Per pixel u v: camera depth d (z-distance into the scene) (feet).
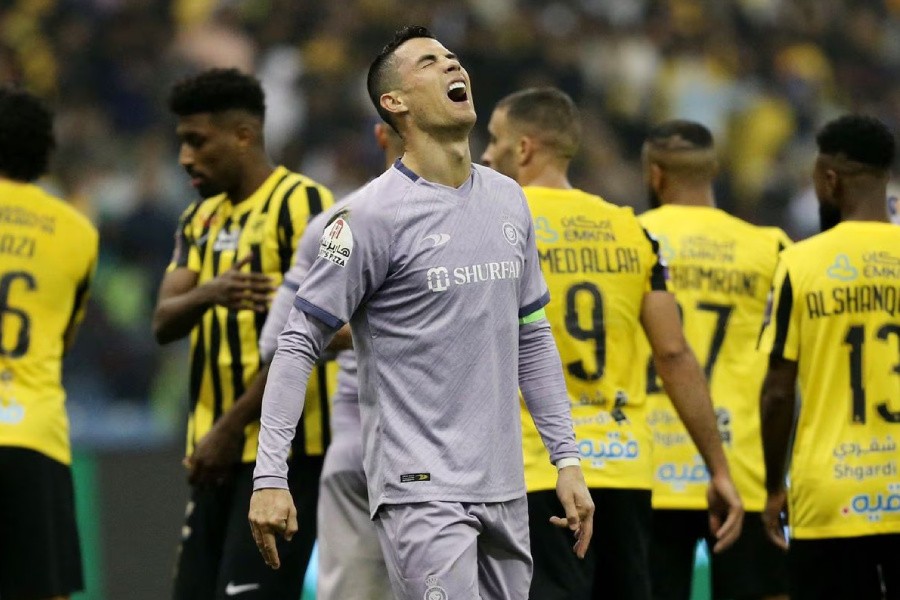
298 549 63.36
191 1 179.52
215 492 64.18
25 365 64.54
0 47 171.01
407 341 46.29
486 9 188.03
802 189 188.24
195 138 65.05
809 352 60.23
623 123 187.01
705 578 88.33
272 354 59.47
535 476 57.06
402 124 47.44
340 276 45.93
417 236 46.26
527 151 60.49
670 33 196.65
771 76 200.44
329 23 181.16
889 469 59.11
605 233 59.47
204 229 66.33
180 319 63.10
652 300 60.03
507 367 46.98
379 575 60.44
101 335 135.54
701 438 60.08
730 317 69.36
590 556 57.93
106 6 176.24
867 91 207.92
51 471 64.49
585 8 193.47
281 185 65.21
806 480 59.98
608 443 58.23
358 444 60.34
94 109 167.53
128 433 128.36
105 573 90.58
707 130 71.72
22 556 63.36
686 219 70.03
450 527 45.39
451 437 45.93
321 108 172.04
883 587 60.08
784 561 69.51
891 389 59.41
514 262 47.37
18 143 66.08
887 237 60.49
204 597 64.44
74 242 66.90
